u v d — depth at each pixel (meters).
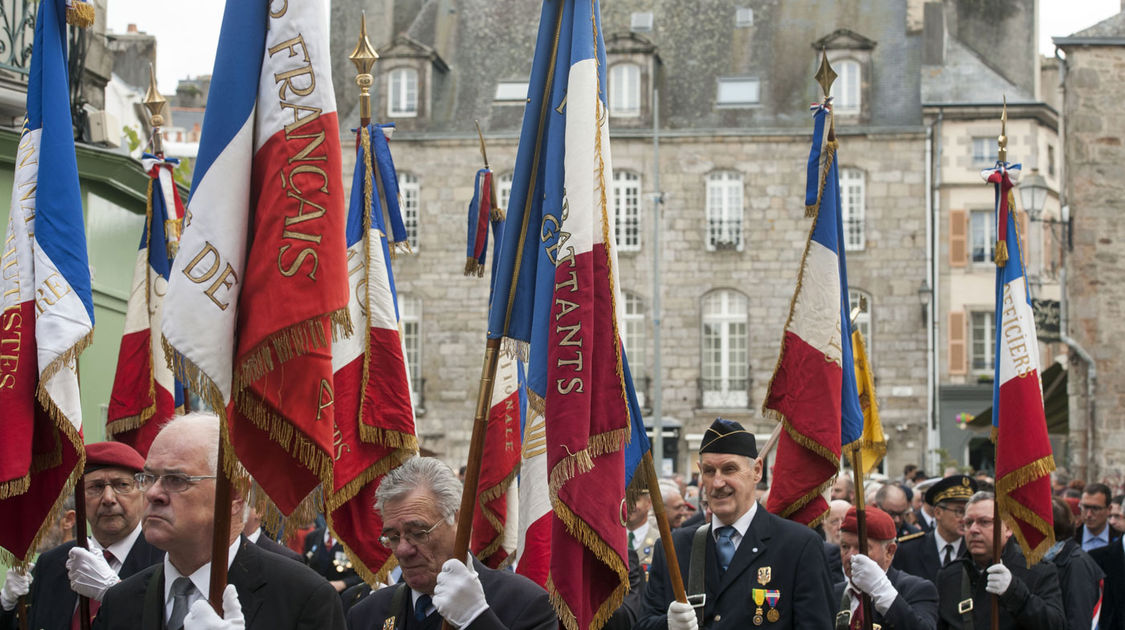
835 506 9.22
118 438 8.45
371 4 40.56
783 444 8.23
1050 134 38.34
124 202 12.80
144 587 4.81
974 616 8.09
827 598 6.75
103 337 12.35
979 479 12.38
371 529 7.80
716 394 37.31
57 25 6.13
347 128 38.84
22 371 5.89
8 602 6.38
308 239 4.71
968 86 38.69
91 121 12.36
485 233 8.05
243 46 4.80
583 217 5.67
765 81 38.53
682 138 37.75
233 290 4.68
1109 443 25.00
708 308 37.66
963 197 37.47
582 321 5.61
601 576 5.72
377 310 8.02
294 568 4.83
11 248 6.01
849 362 8.41
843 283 8.43
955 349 37.22
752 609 6.72
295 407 4.78
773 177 37.53
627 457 5.96
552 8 6.00
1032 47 41.94
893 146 37.34
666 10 39.53
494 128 38.53
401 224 8.34
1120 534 11.45
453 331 37.75
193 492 4.67
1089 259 25.23
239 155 4.75
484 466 8.70
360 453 7.79
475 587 5.05
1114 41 25.25
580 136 5.72
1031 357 8.82
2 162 10.70
